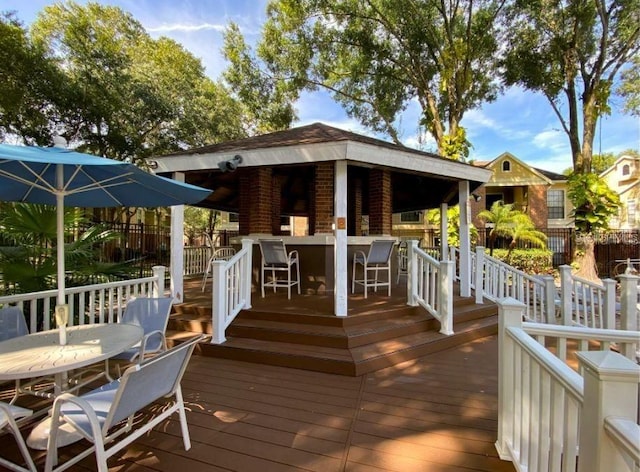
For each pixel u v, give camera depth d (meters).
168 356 2.09
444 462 2.23
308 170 7.73
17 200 3.53
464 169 6.41
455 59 12.08
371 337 4.33
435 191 8.65
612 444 1.17
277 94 15.30
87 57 11.81
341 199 4.72
